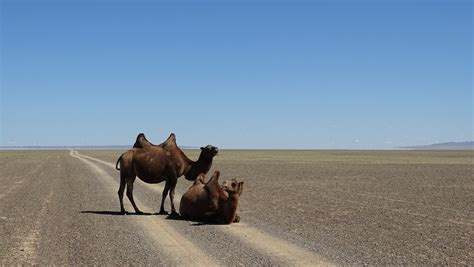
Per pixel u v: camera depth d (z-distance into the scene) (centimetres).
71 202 2241
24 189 2852
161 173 1859
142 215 1844
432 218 1777
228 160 8075
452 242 1348
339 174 4316
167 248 1253
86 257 1166
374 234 1459
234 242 1327
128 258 1152
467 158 9738
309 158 9525
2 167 5431
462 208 2058
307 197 2477
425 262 1124
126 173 1870
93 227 1571
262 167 5575
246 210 1984
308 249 1245
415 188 2988
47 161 7375
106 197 2453
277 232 1483
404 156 11481
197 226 1591
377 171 4791
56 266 1093
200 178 1822
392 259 1148
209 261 1120
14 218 1759
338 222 1678
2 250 1244
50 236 1424
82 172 4488
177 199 2433
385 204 2188
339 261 1125
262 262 1109
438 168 5438
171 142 1898
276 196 2525
